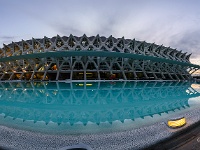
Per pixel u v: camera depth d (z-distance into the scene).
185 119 5.34
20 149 3.56
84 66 38.00
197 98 12.00
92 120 5.84
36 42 43.41
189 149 3.43
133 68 41.62
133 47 46.44
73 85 25.12
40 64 38.97
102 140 3.91
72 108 9.38
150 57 34.44
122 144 3.70
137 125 4.97
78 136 4.14
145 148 3.57
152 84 28.53
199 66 46.66
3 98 13.75
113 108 9.09
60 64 39.78
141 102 11.36
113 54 31.50
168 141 3.86
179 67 50.19
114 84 27.02
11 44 46.50
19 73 41.88
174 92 17.31
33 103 11.42
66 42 41.78
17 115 7.22
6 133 4.41
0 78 41.09
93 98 13.62
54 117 6.80
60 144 3.75
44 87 22.42
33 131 4.55
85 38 42.31
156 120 5.47
